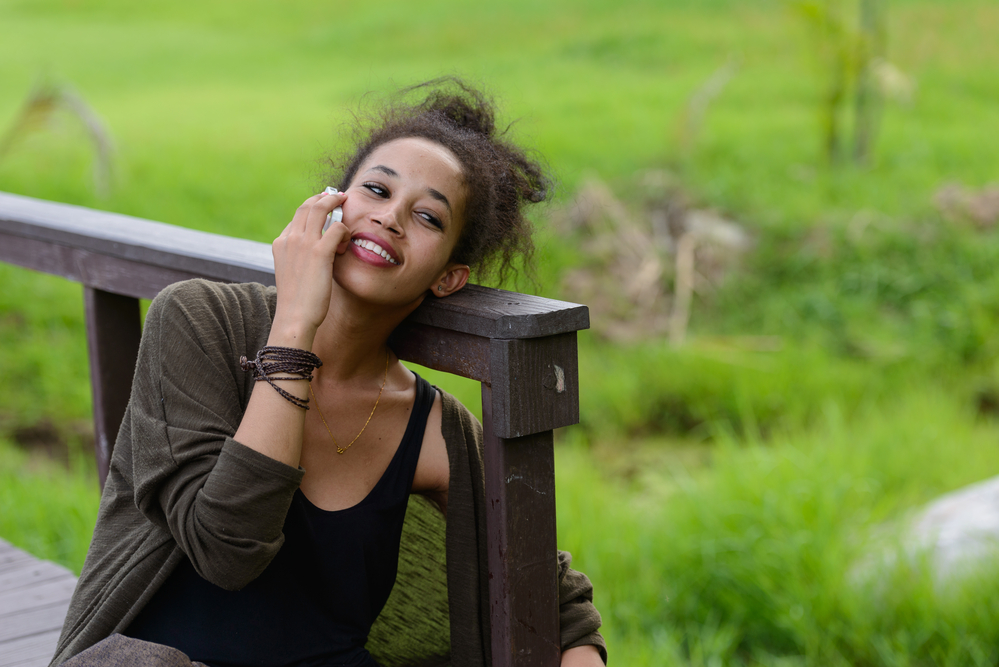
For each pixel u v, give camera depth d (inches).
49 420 238.8
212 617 59.6
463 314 58.8
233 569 54.9
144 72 658.2
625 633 145.9
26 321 284.7
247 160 414.3
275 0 873.5
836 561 150.4
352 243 59.1
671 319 304.0
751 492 173.3
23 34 794.8
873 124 415.5
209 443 56.8
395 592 72.1
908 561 148.7
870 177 377.4
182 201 363.6
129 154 423.8
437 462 65.2
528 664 61.1
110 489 63.1
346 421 62.6
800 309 304.8
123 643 55.7
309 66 656.4
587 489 186.2
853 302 303.0
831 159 393.1
